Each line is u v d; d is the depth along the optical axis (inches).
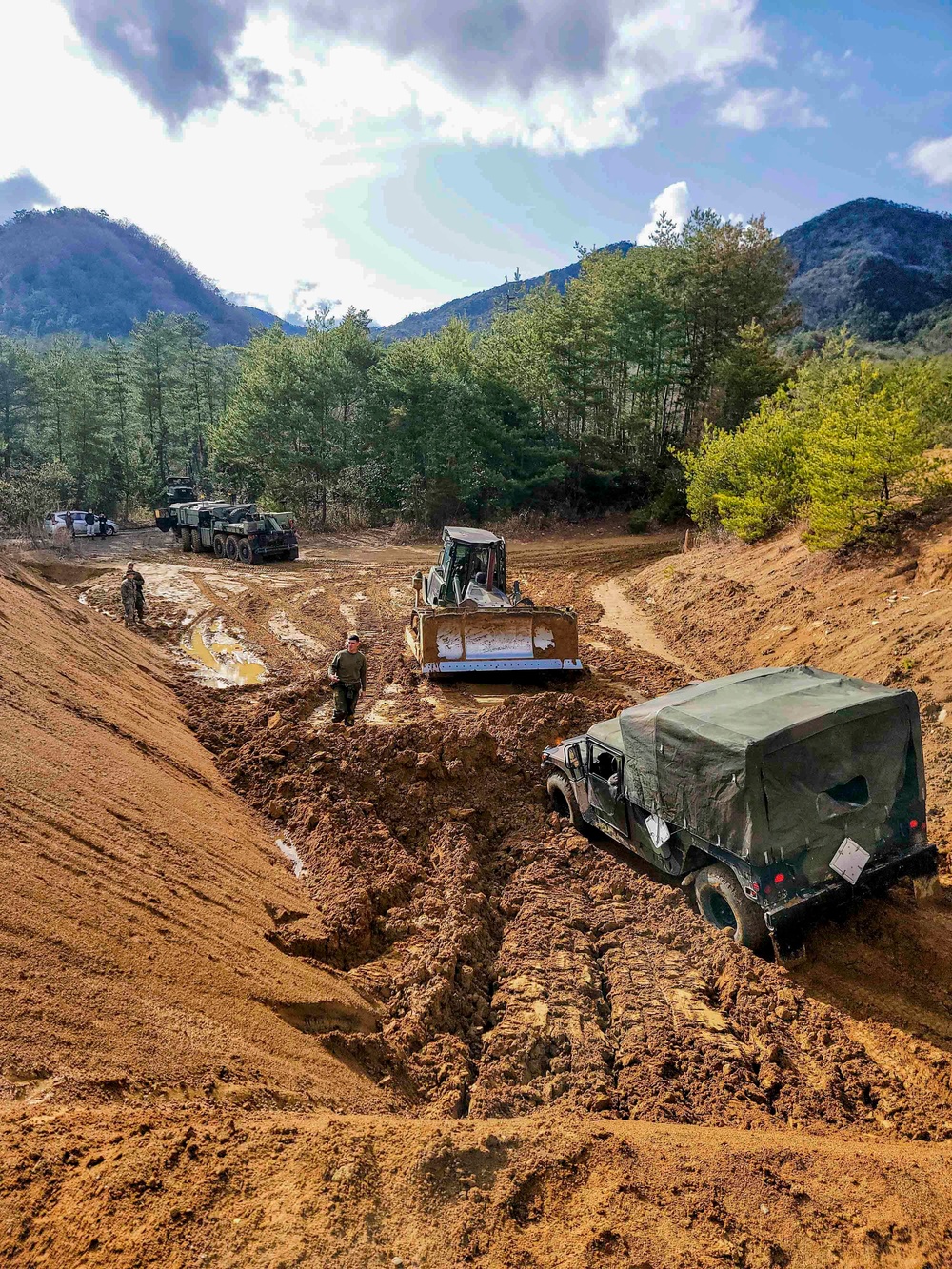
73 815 237.8
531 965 248.7
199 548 1240.2
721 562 829.2
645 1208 137.0
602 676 589.6
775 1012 220.2
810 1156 155.2
